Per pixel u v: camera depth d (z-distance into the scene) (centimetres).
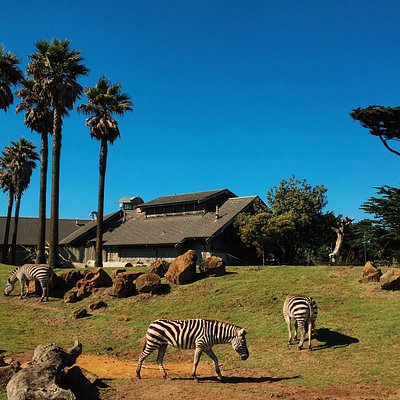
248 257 4559
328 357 1645
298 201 4372
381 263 4234
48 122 3831
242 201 4725
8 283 2936
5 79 3656
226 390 1224
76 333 2191
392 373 1438
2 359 1300
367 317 2031
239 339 1342
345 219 3622
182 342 1353
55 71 3609
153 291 2664
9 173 5444
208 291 2592
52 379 1080
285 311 1847
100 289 2786
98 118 4081
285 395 1197
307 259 6234
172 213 5134
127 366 1630
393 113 3066
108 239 5175
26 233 6412
